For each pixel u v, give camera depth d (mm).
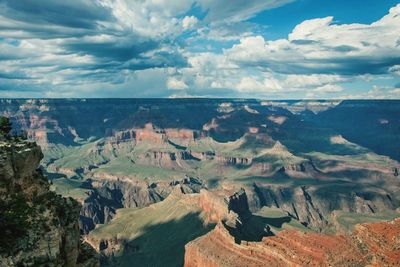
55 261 46188
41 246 46000
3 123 62969
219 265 179125
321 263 142500
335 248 146750
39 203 50875
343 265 134875
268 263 161125
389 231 137125
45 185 56125
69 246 50969
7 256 43438
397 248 128500
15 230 45875
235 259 176125
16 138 59406
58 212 52094
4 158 51094
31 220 47781
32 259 44750
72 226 52875
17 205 48844
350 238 148000
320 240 156250
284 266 153375
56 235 47625
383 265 124500
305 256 149500
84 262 55812
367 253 134500
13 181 51406
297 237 163500
